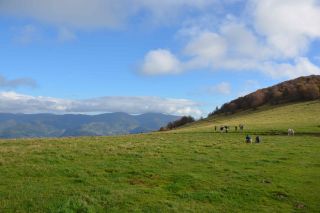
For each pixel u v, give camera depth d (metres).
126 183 24.50
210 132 79.44
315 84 172.12
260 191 23.86
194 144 47.38
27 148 39.16
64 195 20.61
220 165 31.77
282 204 21.70
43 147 40.41
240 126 82.44
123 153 36.38
